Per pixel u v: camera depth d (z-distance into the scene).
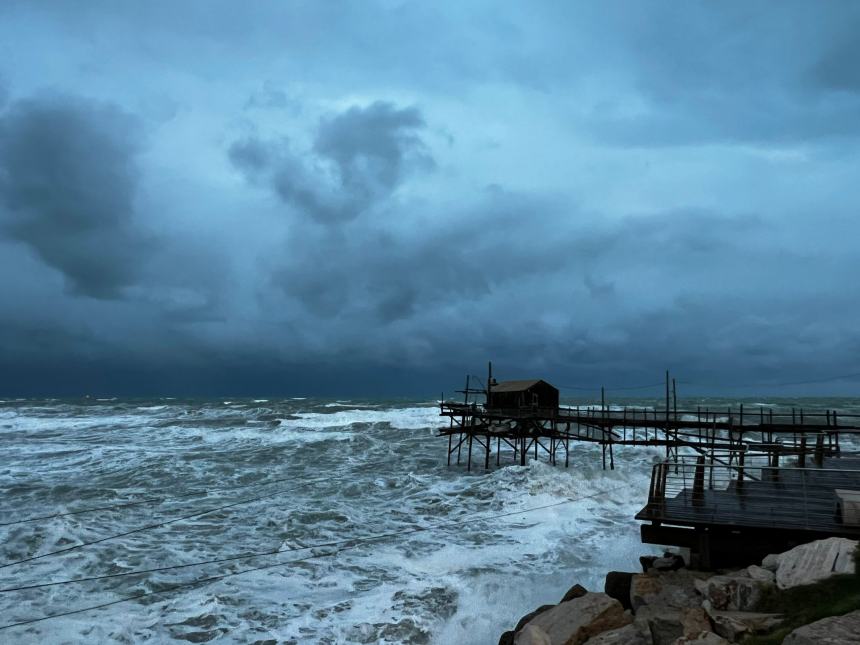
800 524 12.02
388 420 60.00
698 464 14.09
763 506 13.62
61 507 23.28
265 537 19.75
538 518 21.91
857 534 11.23
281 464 34.09
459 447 34.84
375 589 15.13
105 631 12.82
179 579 15.96
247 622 13.26
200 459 35.28
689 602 10.50
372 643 12.30
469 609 13.80
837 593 8.92
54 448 40.31
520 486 26.42
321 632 12.73
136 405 90.19
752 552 12.25
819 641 7.07
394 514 22.88
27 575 16.14
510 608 13.81
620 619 10.85
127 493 26.14
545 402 39.56
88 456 36.38
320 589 15.23
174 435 47.88
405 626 12.97
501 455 38.81
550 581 15.20
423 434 48.66
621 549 17.91
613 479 28.19
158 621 13.32
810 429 28.91
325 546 18.80
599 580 15.30
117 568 16.69
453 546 18.69
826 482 16.47
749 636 8.49
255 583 15.63
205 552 18.16
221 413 68.75
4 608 14.02
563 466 34.00
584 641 10.51
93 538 19.30
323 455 37.62
